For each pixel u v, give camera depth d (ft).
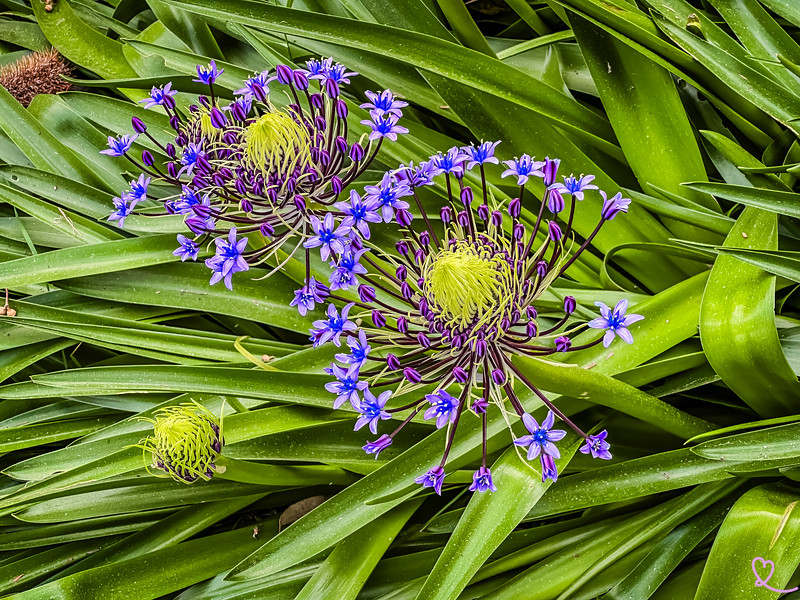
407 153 2.79
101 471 2.57
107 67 3.58
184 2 2.67
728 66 2.53
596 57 2.69
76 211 3.15
